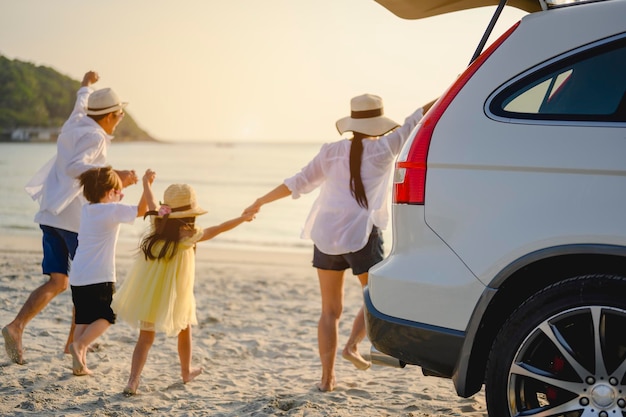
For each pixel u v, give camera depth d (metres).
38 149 127.81
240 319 7.53
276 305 8.49
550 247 2.91
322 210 4.89
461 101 3.19
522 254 2.95
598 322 2.85
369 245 4.80
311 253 16.23
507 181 3.02
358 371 5.55
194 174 59.75
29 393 4.62
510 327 3.01
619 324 2.96
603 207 2.84
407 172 3.23
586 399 2.87
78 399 4.57
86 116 5.50
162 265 4.68
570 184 2.91
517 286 3.09
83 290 4.96
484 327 3.07
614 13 3.07
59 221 5.34
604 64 3.01
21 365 5.29
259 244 19.00
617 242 2.81
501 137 3.06
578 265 3.00
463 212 3.09
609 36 3.04
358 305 8.70
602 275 2.87
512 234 2.98
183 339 5.05
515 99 3.11
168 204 4.68
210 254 15.78
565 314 2.91
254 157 111.00
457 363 3.09
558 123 2.99
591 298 2.86
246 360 5.86
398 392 4.86
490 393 3.05
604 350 2.84
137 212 4.92
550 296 2.93
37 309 5.31
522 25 3.21
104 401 4.55
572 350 2.89
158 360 5.70
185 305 4.76
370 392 4.86
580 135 2.94
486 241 3.03
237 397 4.75
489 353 3.15
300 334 6.88
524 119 3.06
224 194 39.78
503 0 3.46
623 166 2.84
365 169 4.77
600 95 2.98
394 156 4.80
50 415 4.23
